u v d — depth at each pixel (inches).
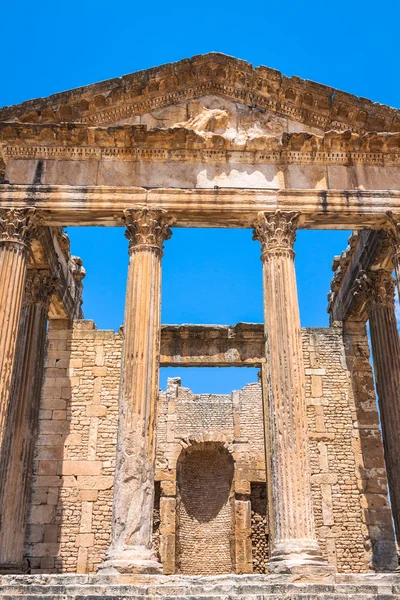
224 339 1098.7
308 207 804.0
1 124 812.0
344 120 858.1
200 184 812.0
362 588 565.0
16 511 822.5
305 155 834.8
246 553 1213.7
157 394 722.2
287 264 770.8
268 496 933.8
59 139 824.3
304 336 1104.8
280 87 862.5
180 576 609.3
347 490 1008.2
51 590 559.8
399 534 813.9
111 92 840.3
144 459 677.3
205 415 1338.6
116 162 824.3
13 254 768.9
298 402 704.4
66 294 1072.8
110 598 534.3
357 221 820.0
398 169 840.9
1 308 741.3
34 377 906.1
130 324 737.6
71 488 992.2
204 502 1401.3
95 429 1028.5
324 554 967.0
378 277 945.5
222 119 852.0
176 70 862.5
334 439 1037.8
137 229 782.5
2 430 700.0
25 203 794.2
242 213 802.2
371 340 935.7
